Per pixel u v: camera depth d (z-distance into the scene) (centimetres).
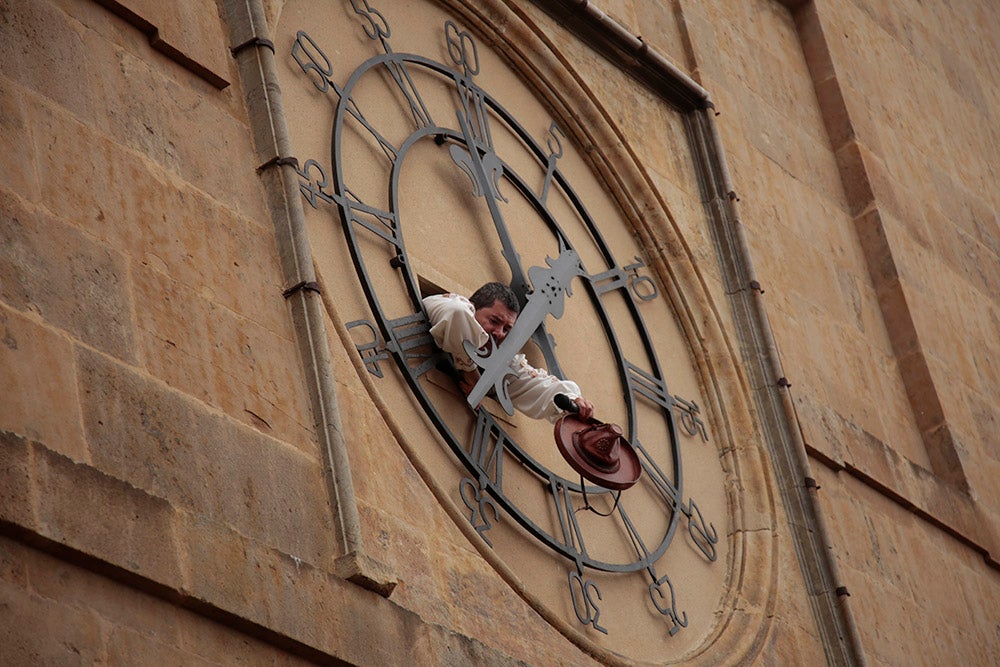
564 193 1675
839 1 2286
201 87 1255
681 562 1555
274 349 1188
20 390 1009
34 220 1076
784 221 1928
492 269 1518
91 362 1058
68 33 1171
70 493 997
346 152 1432
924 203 2175
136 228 1139
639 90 1839
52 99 1134
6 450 977
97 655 972
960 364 2039
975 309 2139
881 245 2044
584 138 1728
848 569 1677
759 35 2102
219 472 1095
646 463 1582
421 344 1390
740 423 1698
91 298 1082
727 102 1952
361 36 1527
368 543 1189
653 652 1457
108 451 1035
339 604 1116
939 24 2519
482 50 1677
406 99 1531
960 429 1966
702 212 1817
